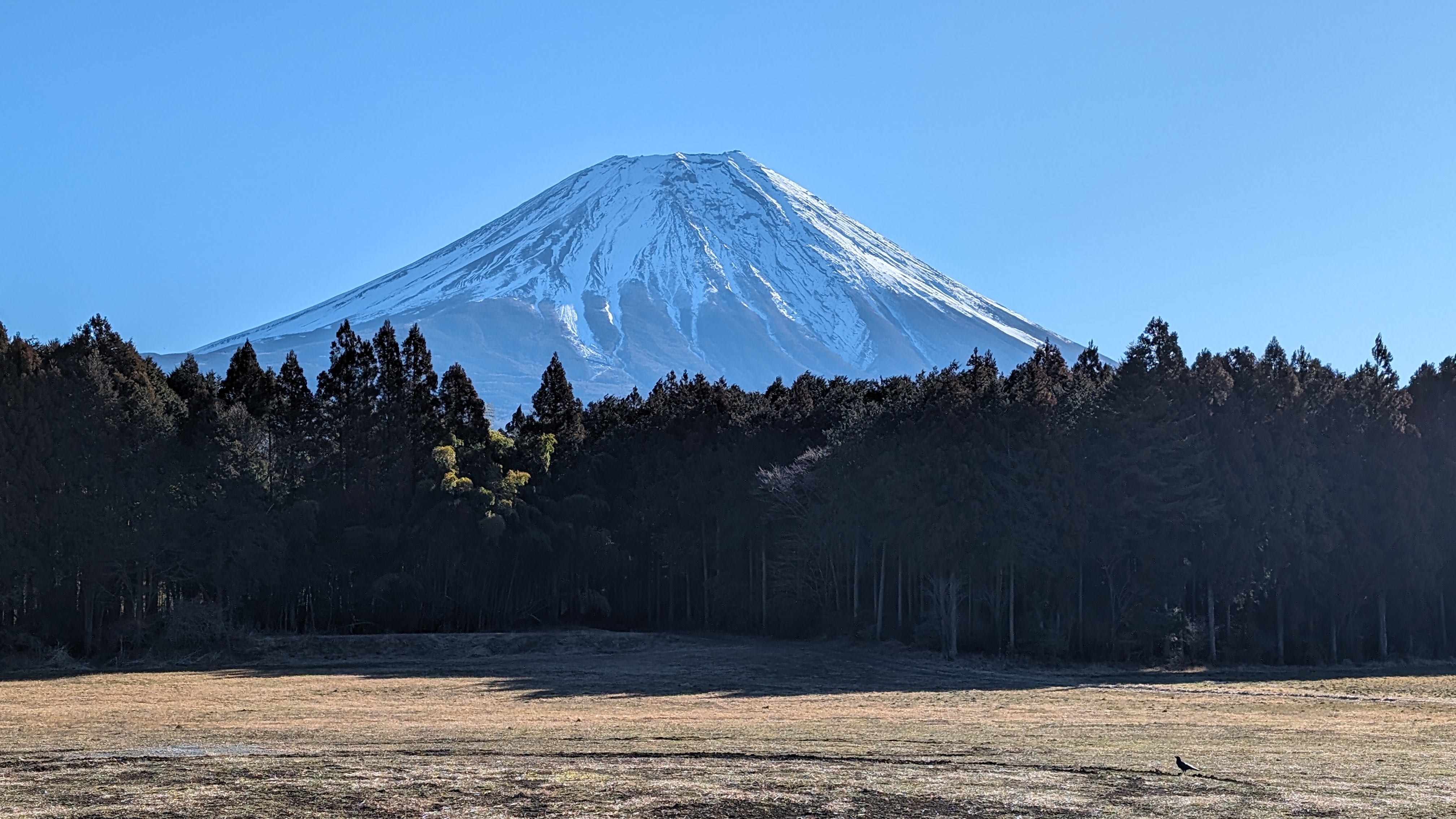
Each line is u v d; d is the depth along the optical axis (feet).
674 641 245.65
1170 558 207.10
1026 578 211.61
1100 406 216.54
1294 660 212.43
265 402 271.08
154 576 222.89
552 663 207.92
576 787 67.72
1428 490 221.46
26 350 210.79
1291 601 215.10
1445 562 222.48
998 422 219.41
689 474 282.56
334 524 255.70
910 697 152.97
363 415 266.98
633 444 300.40
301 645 222.07
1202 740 98.43
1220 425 212.23
